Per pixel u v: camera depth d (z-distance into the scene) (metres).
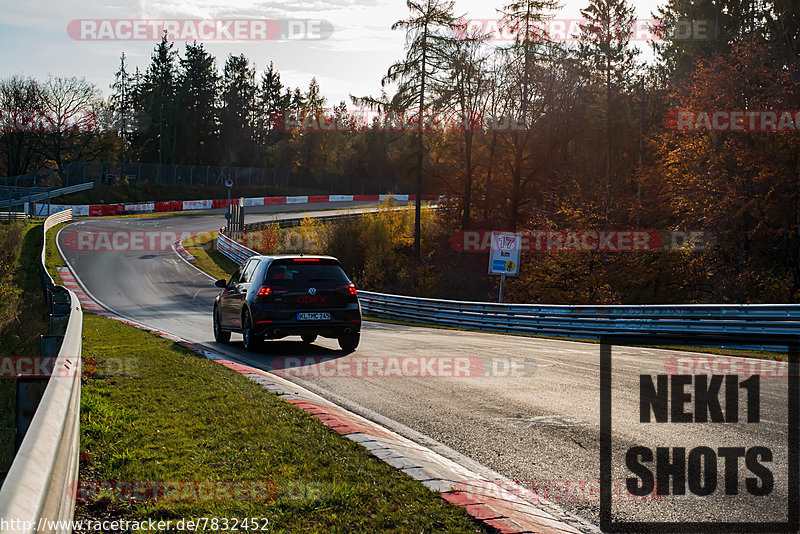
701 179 83.44
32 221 146.25
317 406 18.56
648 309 43.38
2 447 28.64
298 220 175.12
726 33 122.50
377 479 12.16
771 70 80.88
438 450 15.54
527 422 17.91
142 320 60.53
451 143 133.50
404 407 20.20
